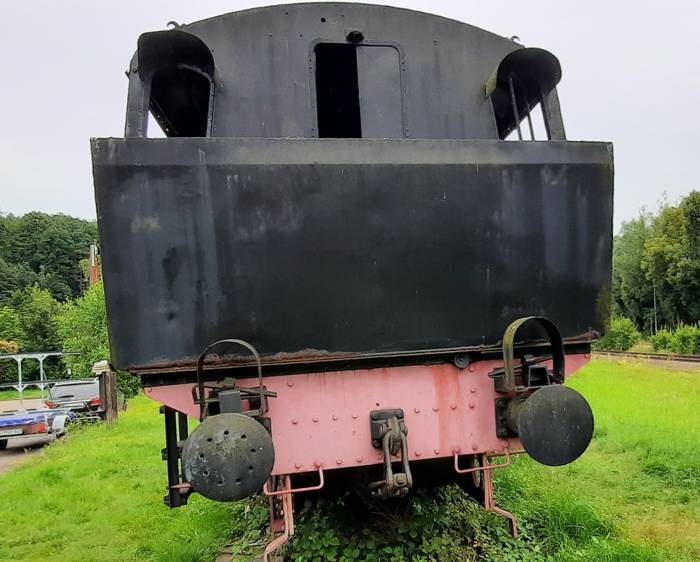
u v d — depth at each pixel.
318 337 2.84
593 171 3.16
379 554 3.46
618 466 5.82
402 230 2.91
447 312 2.98
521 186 3.06
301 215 2.80
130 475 6.97
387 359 3.01
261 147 2.76
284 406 2.89
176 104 3.60
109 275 2.63
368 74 3.33
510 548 3.58
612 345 34.03
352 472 3.65
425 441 3.01
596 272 3.19
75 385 15.79
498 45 3.59
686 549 3.72
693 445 6.29
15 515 5.49
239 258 2.74
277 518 3.37
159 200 2.67
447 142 2.96
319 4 3.31
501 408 3.08
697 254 35.53
